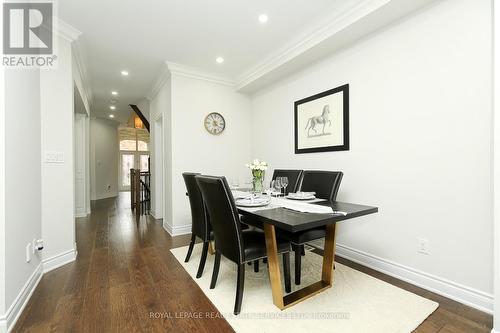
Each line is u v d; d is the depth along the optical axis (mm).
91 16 2398
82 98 3879
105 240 3281
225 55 3311
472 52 1711
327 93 2848
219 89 4035
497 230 1379
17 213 1675
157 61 3482
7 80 1563
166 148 3924
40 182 2207
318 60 2984
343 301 1779
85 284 2035
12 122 1625
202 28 2654
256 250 1729
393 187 2199
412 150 2055
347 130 2611
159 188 4680
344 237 2662
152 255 2721
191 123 3758
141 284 2045
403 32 2111
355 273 2248
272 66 3299
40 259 2168
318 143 2984
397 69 2158
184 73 3678
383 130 2277
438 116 1889
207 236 2199
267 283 2066
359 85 2494
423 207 1984
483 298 1658
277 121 3719
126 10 2322
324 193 2369
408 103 2080
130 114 7172
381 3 1970
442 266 1872
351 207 1870
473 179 1713
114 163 8430
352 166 2574
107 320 1568
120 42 2926
